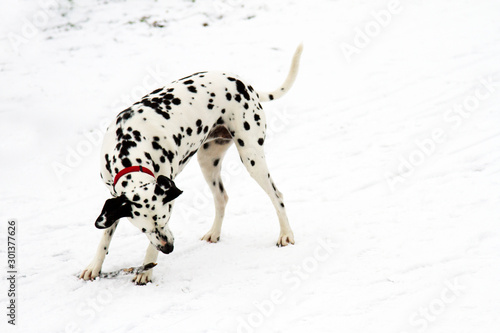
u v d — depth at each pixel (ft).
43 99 39.37
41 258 23.70
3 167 32.19
